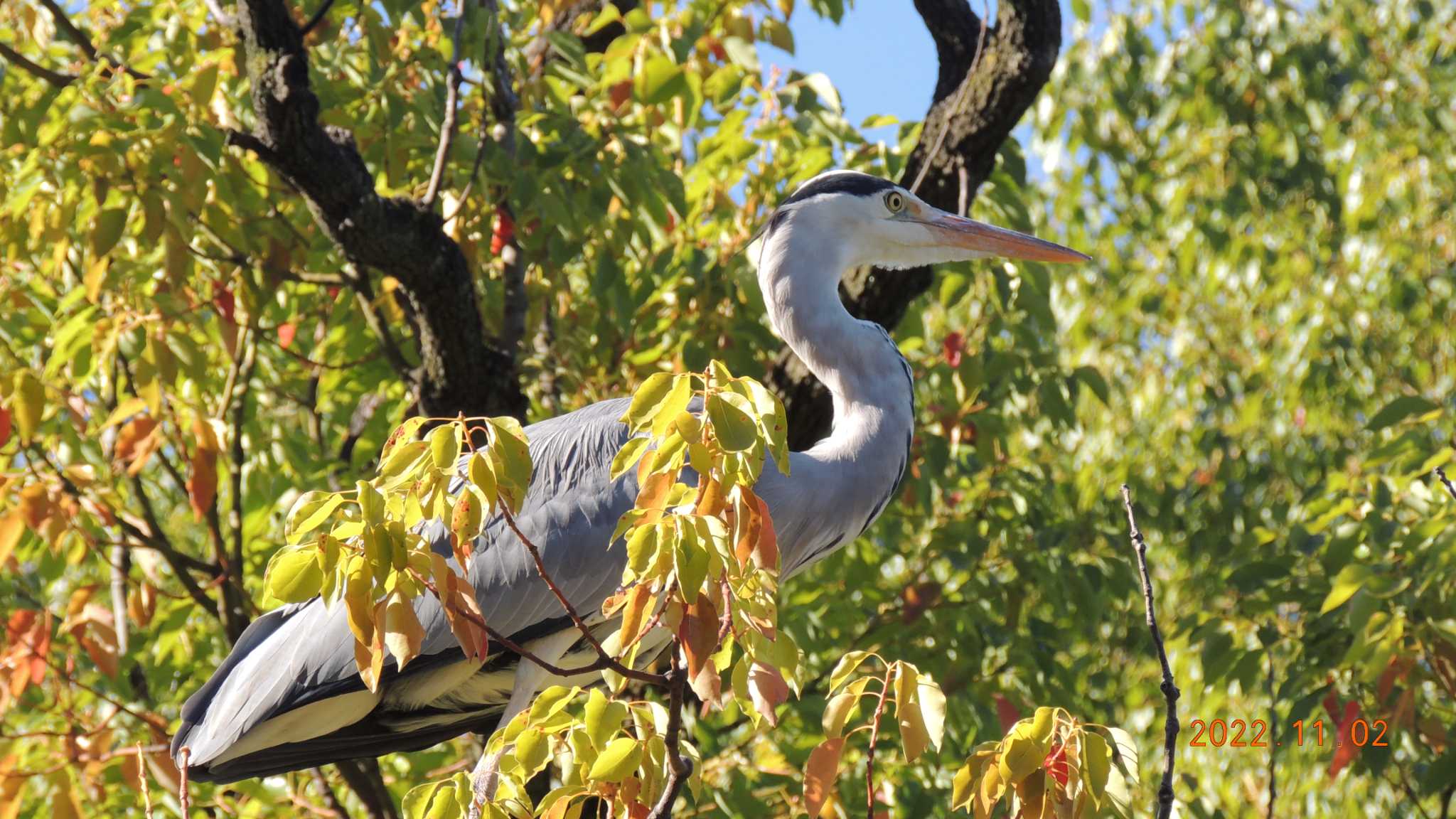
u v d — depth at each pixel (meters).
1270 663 10.40
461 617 4.55
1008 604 10.66
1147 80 17.45
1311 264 17.50
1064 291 17.97
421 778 10.50
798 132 10.36
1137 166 17.41
